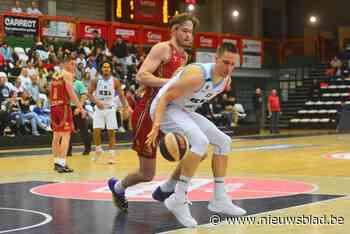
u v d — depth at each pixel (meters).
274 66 32.28
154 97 6.08
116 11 26.81
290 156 13.89
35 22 21.80
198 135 5.65
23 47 21.14
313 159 13.09
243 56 30.20
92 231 5.34
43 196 7.65
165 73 6.19
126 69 22.88
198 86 5.61
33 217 6.10
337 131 26.77
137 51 24.66
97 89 12.62
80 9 27.02
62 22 22.61
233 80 30.39
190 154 5.59
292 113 30.53
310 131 27.23
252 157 13.66
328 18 34.31
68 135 10.88
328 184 8.62
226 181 9.07
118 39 23.17
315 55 32.72
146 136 6.18
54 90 10.80
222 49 5.58
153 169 6.35
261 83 31.88
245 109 30.50
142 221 5.82
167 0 28.39
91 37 23.50
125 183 6.39
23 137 17.27
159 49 6.11
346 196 7.30
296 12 35.12
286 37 35.06
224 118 23.98
